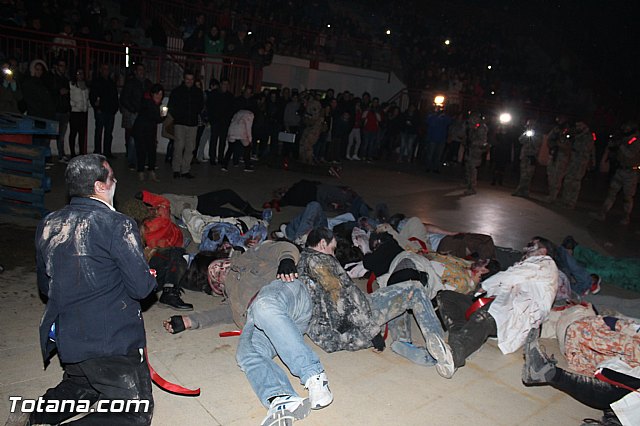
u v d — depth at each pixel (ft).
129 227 8.08
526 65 99.71
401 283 13.42
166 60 43.11
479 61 88.74
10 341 12.00
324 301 12.66
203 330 13.57
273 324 10.84
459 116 54.39
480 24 99.55
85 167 8.08
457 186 41.45
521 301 13.57
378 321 12.98
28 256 17.19
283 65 63.05
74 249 7.85
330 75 67.62
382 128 52.06
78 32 38.52
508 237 27.09
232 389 11.07
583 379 10.93
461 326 14.17
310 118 40.47
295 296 11.89
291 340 10.65
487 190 41.75
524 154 39.45
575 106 95.76
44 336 8.18
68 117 32.63
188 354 12.32
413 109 52.42
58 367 11.17
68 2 44.04
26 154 20.17
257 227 19.30
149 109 29.04
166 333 13.21
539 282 13.88
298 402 9.91
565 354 13.47
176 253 15.25
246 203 23.15
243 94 38.32
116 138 38.29
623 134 33.58
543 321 14.03
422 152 54.85
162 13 51.13
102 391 8.25
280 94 46.42
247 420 10.09
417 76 71.82
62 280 7.84
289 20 67.36
